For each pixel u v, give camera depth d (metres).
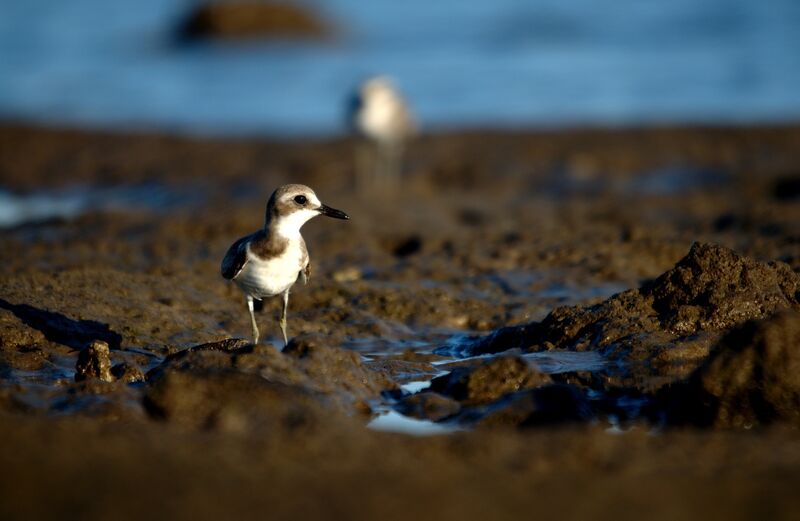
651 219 20.08
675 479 7.25
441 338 13.37
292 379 10.16
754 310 11.13
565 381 10.75
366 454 7.80
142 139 30.56
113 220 19.67
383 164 26.61
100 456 7.54
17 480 7.05
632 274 15.59
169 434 8.30
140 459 7.50
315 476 7.23
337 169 26.45
